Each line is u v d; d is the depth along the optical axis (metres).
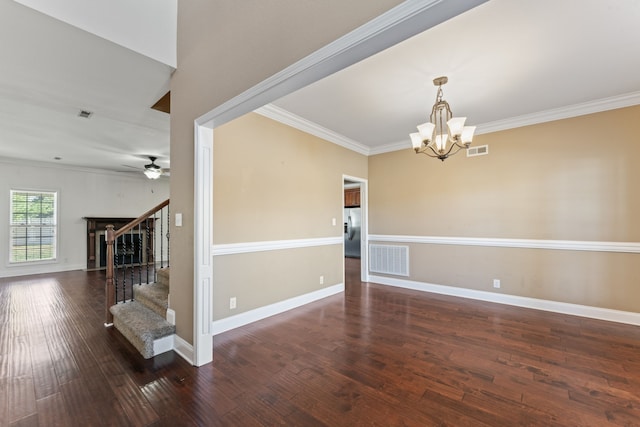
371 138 4.84
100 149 5.20
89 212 7.09
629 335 2.97
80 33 2.04
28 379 2.17
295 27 1.61
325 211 4.54
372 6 1.28
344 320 3.47
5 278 5.87
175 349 2.67
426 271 4.87
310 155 4.26
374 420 1.74
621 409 1.84
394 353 2.61
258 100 1.93
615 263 3.38
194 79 2.43
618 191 3.36
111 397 1.96
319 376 2.23
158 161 6.32
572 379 2.18
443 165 4.68
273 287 3.68
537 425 1.70
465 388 2.07
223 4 2.13
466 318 3.52
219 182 3.09
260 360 2.48
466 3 1.07
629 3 1.82
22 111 3.39
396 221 5.21
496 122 4.09
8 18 1.86
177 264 2.67
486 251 4.27
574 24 2.03
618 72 2.71
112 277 3.35
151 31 2.41
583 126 3.56
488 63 2.55
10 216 6.08
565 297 3.67
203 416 1.78
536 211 3.87
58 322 3.39
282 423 1.72
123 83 2.78
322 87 3.00
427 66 2.59
